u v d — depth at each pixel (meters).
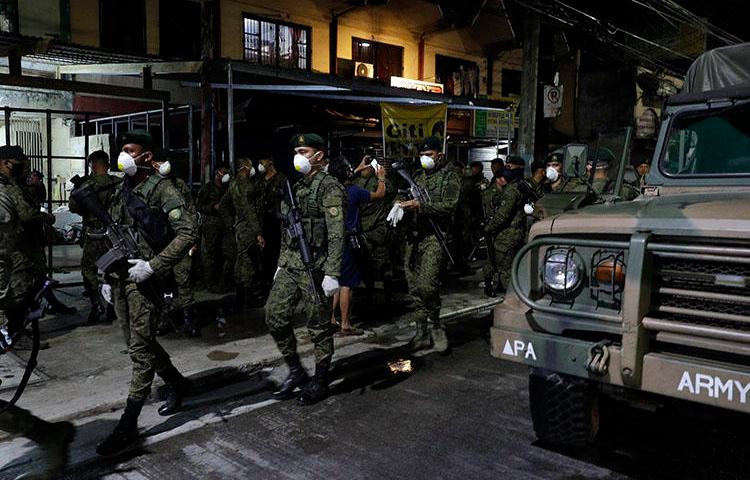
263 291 7.97
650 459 3.51
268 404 4.46
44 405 4.27
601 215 3.02
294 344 4.58
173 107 10.76
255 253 7.91
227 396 4.64
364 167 6.57
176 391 4.31
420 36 20.28
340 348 5.83
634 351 2.71
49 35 13.39
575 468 3.41
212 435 3.92
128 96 7.70
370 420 4.13
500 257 7.37
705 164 3.89
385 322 6.77
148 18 14.81
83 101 13.25
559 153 7.06
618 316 2.81
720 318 2.60
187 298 5.98
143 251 3.76
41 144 12.98
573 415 3.32
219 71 9.51
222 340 5.89
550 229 3.11
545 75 23.05
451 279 9.45
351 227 6.09
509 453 3.61
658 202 3.30
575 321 2.95
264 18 16.62
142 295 3.72
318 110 14.72
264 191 7.59
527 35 12.52
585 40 21.55
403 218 5.55
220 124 13.66
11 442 3.81
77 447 3.75
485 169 20.08
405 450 3.66
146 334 3.75
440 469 3.41
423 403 4.44
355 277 6.14
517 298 3.25
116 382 4.72
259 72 9.34
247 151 13.90
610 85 22.16
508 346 3.13
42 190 8.81
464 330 6.63
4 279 4.23
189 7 15.47
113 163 8.57
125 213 3.81
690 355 2.73
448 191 5.30
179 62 8.72
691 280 2.74
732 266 2.62
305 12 17.44
